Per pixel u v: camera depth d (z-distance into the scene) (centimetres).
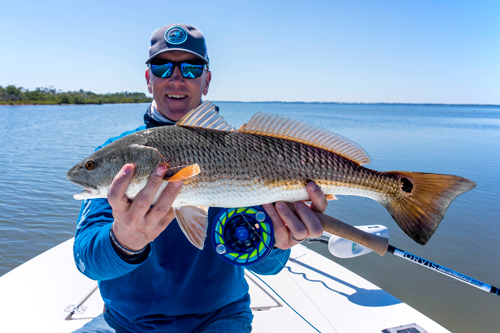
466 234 199
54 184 282
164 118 83
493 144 615
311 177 64
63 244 122
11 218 212
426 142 623
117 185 49
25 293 92
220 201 62
